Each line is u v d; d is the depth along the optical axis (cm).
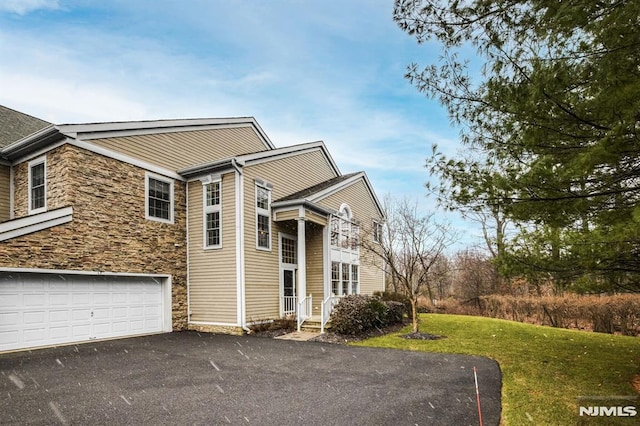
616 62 388
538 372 741
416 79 591
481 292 2464
